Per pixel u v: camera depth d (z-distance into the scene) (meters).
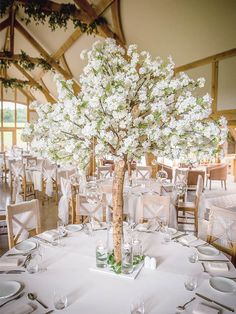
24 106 15.38
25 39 10.41
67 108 1.53
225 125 1.61
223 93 6.06
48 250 2.23
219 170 8.34
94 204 3.85
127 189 4.57
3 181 9.23
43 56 9.82
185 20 5.74
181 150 1.61
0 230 4.70
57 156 1.69
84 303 1.57
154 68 1.63
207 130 1.52
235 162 9.88
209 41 5.83
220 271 1.93
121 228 1.86
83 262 2.04
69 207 5.15
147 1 5.84
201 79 1.67
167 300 1.60
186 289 1.71
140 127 1.58
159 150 1.67
